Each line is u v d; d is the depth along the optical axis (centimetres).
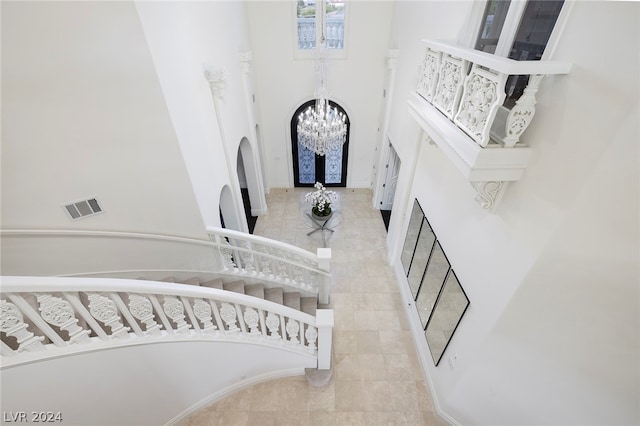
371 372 392
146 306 230
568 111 165
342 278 557
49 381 194
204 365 293
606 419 148
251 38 661
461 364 292
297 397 353
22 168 270
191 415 322
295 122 784
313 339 350
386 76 674
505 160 196
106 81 261
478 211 270
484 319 252
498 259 234
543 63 161
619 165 135
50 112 258
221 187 447
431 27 407
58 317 187
